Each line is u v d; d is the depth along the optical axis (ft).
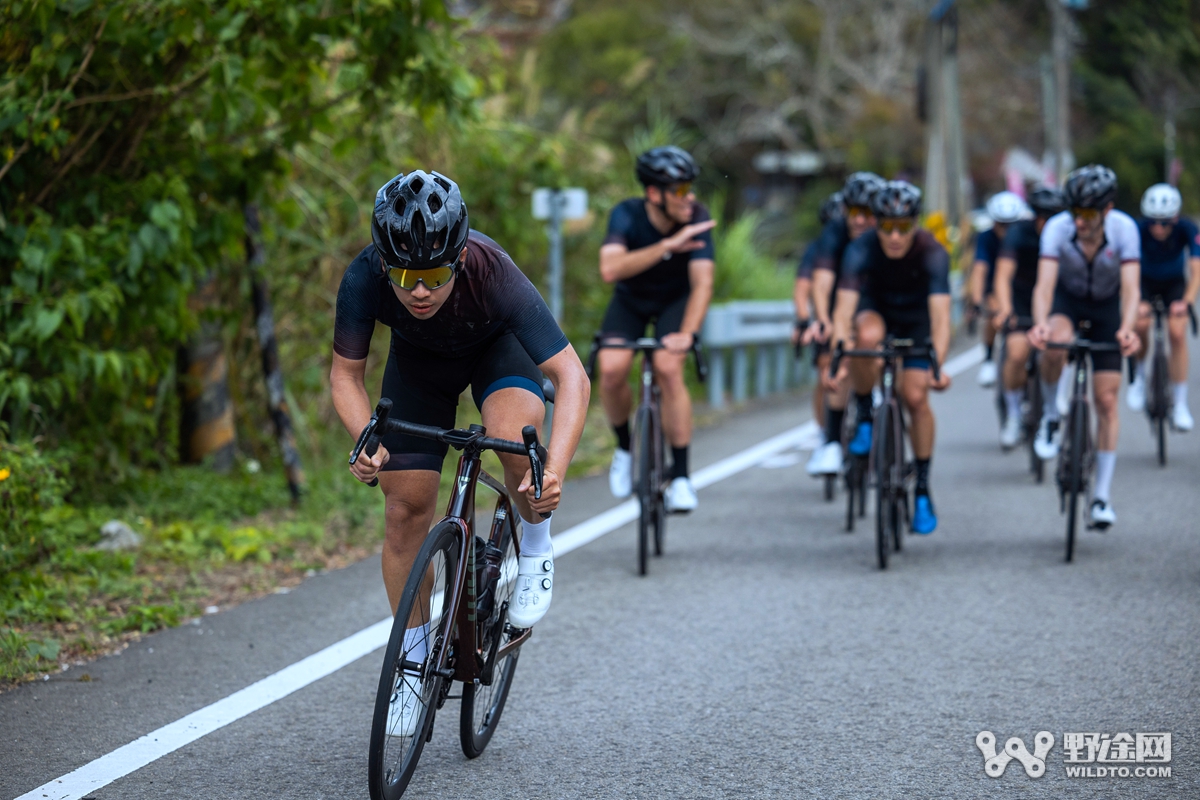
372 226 15.23
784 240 176.86
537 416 17.40
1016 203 51.72
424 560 15.31
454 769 17.46
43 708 19.83
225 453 38.45
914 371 30.55
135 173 32.96
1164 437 42.88
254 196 34.88
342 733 18.80
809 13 180.04
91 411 33.50
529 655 22.88
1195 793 16.14
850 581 28.09
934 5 118.62
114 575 27.30
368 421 15.98
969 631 23.86
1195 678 20.68
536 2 64.28
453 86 34.01
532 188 53.26
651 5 169.37
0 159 29.43
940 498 38.27
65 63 28.66
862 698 20.21
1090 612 24.94
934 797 16.21
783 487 40.98
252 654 22.81
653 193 29.73
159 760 17.65
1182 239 42.57
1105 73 237.04
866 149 180.14
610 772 17.29
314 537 32.04
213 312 36.29
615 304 32.04
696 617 25.27
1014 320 43.78
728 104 180.14
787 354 71.00
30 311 29.01
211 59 31.81
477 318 16.63
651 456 29.53
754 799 16.26
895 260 31.42
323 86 40.91
